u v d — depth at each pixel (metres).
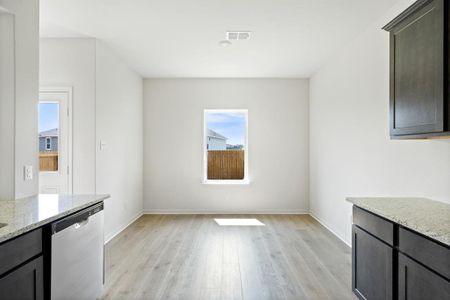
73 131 3.78
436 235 1.51
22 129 2.40
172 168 5.92
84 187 3.77
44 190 3.79
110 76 4.27
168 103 5.92
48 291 1.76
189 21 3.31
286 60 4.73
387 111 3.03
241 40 3.88
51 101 3.79
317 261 3.44
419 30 2.02
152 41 3.91
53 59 3.78
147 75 5.68
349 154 3.95
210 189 5.93
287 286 2.82
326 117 4.87
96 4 2.91
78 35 3.70
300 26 3.43
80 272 2.13
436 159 2.38
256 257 3.56
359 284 2.39
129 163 5.11
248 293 2.68
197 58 4.63
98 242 2.44
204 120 5.95
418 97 2.04
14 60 2.32
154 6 2.96
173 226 4.96
